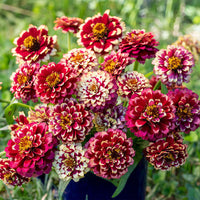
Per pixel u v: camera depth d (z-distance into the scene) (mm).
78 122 421
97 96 418
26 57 460
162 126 415
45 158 420
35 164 415
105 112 437
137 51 451
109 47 463
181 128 441
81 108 424
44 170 427
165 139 450
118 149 417
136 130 418
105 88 420
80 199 496
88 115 427
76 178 440
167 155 434
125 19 608
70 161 435
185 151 448
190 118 438
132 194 499
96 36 470
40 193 584
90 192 486
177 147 431
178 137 458
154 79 511
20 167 410
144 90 425
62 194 529
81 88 425
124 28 476
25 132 424
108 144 419
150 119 409
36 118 444
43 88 420
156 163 433
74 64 446
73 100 429
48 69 426
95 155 419
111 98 424
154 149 435
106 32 470
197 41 627
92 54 457
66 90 422
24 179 448
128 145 426
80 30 486
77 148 436
